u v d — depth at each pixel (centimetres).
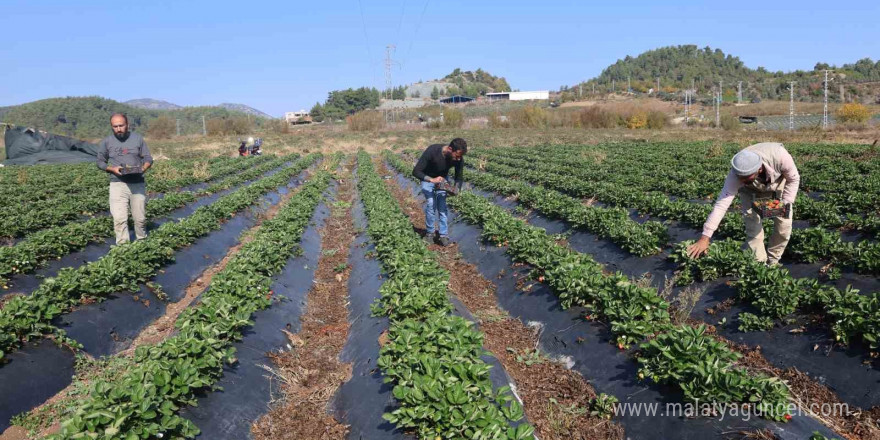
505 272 1045
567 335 748
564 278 820
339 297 1064
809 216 1177
